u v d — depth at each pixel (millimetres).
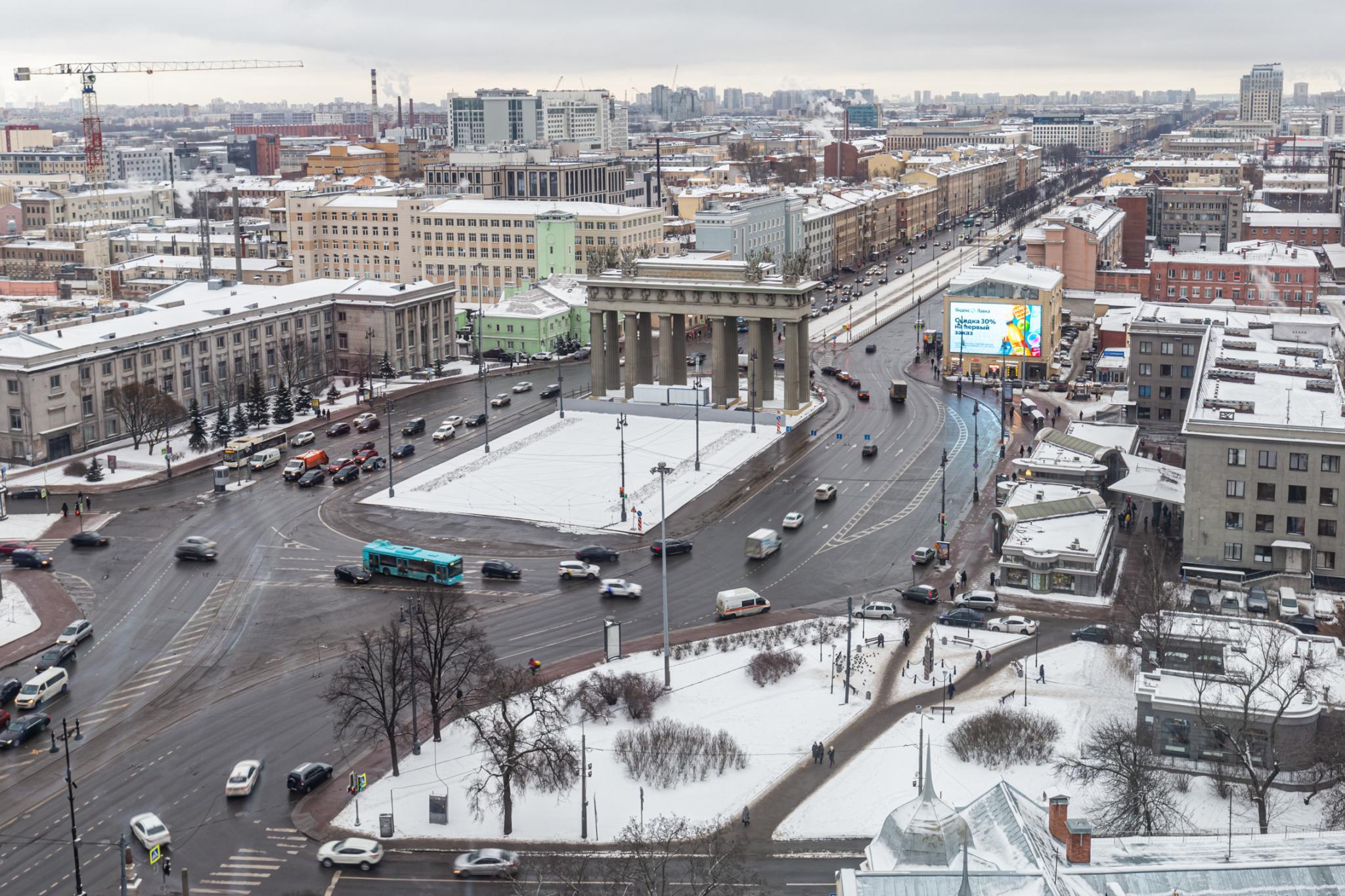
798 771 144500
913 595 195250
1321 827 126562
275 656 178125
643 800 138000
